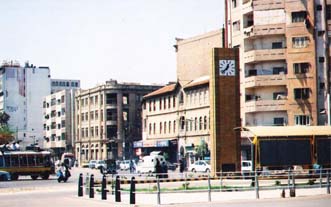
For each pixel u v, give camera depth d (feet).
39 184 183.21
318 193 119.03
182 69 334.03
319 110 255.09
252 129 156.25
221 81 178.19
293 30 259.19
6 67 554.05
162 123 346.33
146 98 367.45
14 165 216.95
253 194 118.42
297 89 257.34
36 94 563.07
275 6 262.26
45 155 223.30
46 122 546.67
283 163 154.51
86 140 451.12
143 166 250.16
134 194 102.53
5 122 487.20
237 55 180.55
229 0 283.38
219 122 176.45
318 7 257.75
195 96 308.40
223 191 124.26
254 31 264.31
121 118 415.44
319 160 157.17
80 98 466.29
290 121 257.14
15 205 103.76
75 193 135.13
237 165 176.04
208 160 271.28
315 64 255.91
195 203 101.81
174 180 131.44
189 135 312.91
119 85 417.28
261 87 265.13
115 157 411.34
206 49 314.76
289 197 110.93
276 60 262.47
